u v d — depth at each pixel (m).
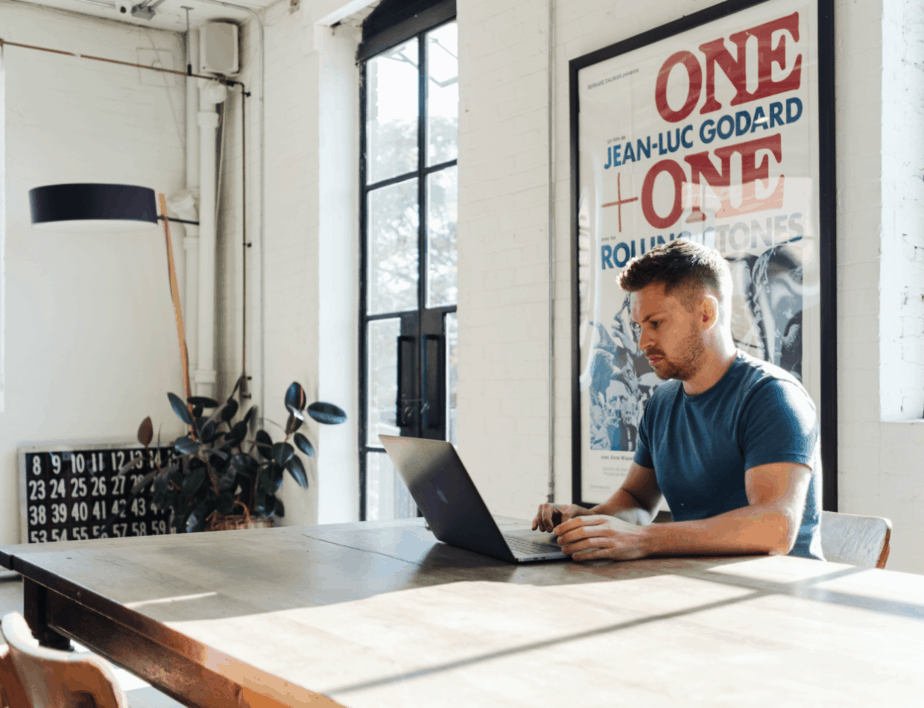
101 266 6.06
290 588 1.41
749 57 3.00
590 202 3.57
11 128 5.73
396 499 5.34
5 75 5.71
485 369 4.07
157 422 6.25
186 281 6.34
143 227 5.28
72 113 5.96
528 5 3.87
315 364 5.50
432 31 5.02
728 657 0.99
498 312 4.01
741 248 3.02
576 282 3.62
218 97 6.10
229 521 5.60
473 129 4.15
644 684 0.90
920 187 2.77
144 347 6.22
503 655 1.01
